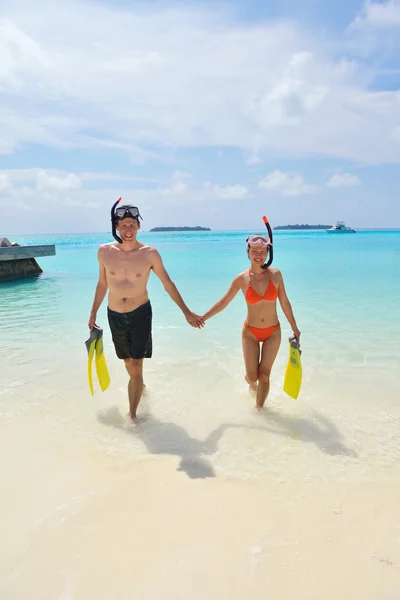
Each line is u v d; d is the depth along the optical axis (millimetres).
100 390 4605
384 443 3457
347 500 2727
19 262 16500
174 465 3152
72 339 6684
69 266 21531
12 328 7445
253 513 2596
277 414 4031
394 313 8320
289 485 2895
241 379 4949
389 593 2020
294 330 4566
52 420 3891
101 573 2139
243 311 8766
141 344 4148
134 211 4184
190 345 6285
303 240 56875
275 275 4496
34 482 2920
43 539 2371
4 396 4418
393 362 5426
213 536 2391
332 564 2191
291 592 2025
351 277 14102
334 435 3598
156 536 2393
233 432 3676
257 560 2213
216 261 22734
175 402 4312
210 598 1995
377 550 2289
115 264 4180
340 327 7234
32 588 2053
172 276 15328
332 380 4852
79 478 2977
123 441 3521
